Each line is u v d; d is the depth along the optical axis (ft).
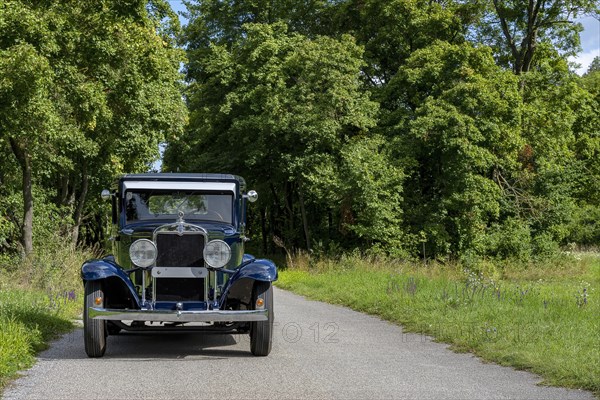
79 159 102.78
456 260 112.47
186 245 31.04
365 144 113.09
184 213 34.65
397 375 26.43
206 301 30.89
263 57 122.21
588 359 27.71
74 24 73.67
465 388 24.22
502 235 117.50
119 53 77.66
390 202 109.60
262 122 116.67
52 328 36.99
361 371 27.17
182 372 26.76
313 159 116.06
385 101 124.88
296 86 118.42
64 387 23.76
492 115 111.65
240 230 34.86
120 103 87.56
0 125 65.67
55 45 66.90
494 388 24.26
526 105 120.37
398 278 64.90
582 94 131.13
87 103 75.25
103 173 106.52
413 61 118.01
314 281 75.36
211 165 128.57
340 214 118.01
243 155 125.90
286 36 128.16
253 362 29.14
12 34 63.46
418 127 108.27
